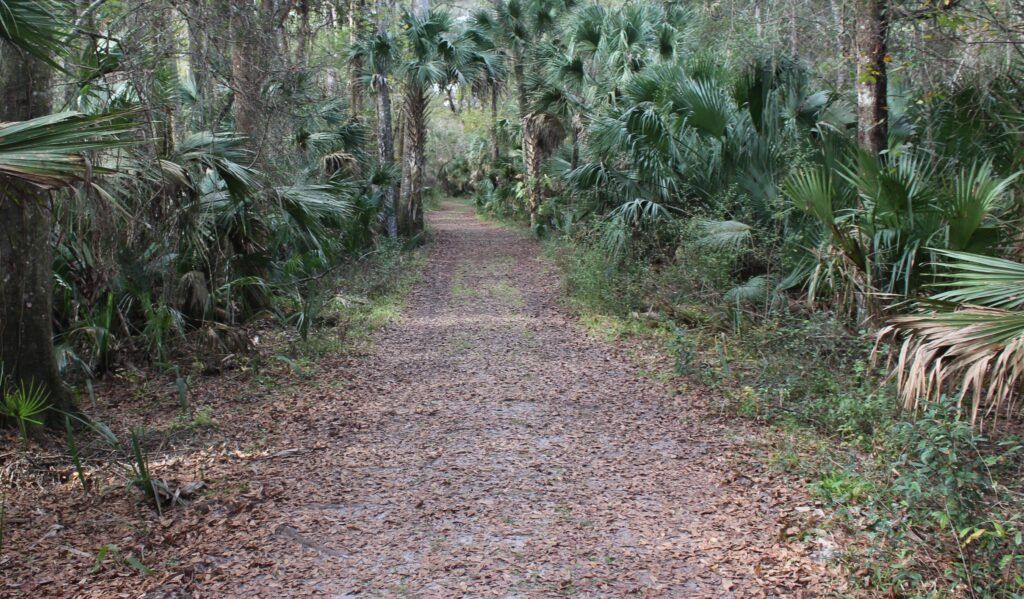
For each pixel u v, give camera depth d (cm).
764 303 869
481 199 3259
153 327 715
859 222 690
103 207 550
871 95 748
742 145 995
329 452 530
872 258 664
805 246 814
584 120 1797
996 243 598
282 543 388
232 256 869
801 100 1016
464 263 1720
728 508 424
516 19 2350
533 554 374
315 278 1038
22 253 518
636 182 1161
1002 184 568
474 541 389
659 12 1855
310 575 355
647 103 1096
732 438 546
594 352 855
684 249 984
